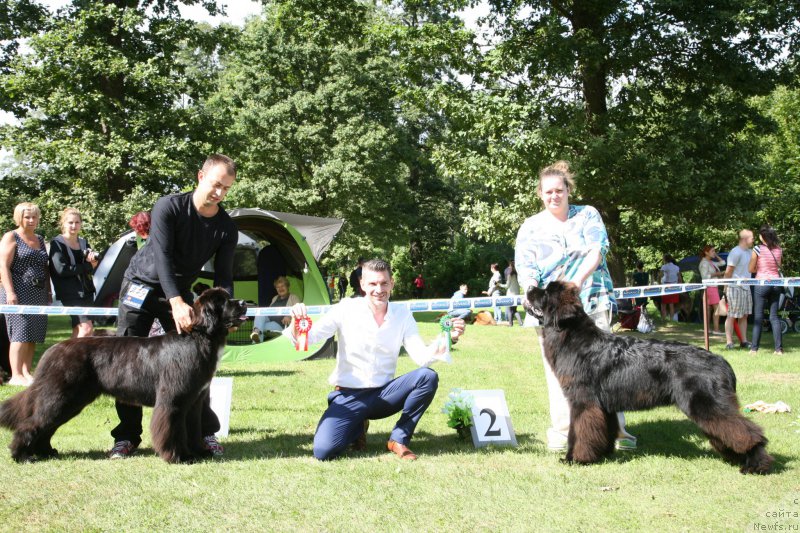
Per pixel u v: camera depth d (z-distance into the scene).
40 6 20.39
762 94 15.26
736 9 14.03
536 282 4.98
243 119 27.94
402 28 15.98
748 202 15.49
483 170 15.05
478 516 3.48
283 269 12.32
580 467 4.43
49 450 4.57
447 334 4.75
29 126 19.84
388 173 29.48
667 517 3.47
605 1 14.53
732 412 4.23
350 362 4.75
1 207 21.53
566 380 4.57
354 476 4.15
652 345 4.50
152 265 4.78
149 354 4.38
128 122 19.59
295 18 21.89
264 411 6.36
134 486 3.92
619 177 14.31
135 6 20.69
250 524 3.36
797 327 14.12
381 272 4.73
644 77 15.93
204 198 4.64
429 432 5.55
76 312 6.39
